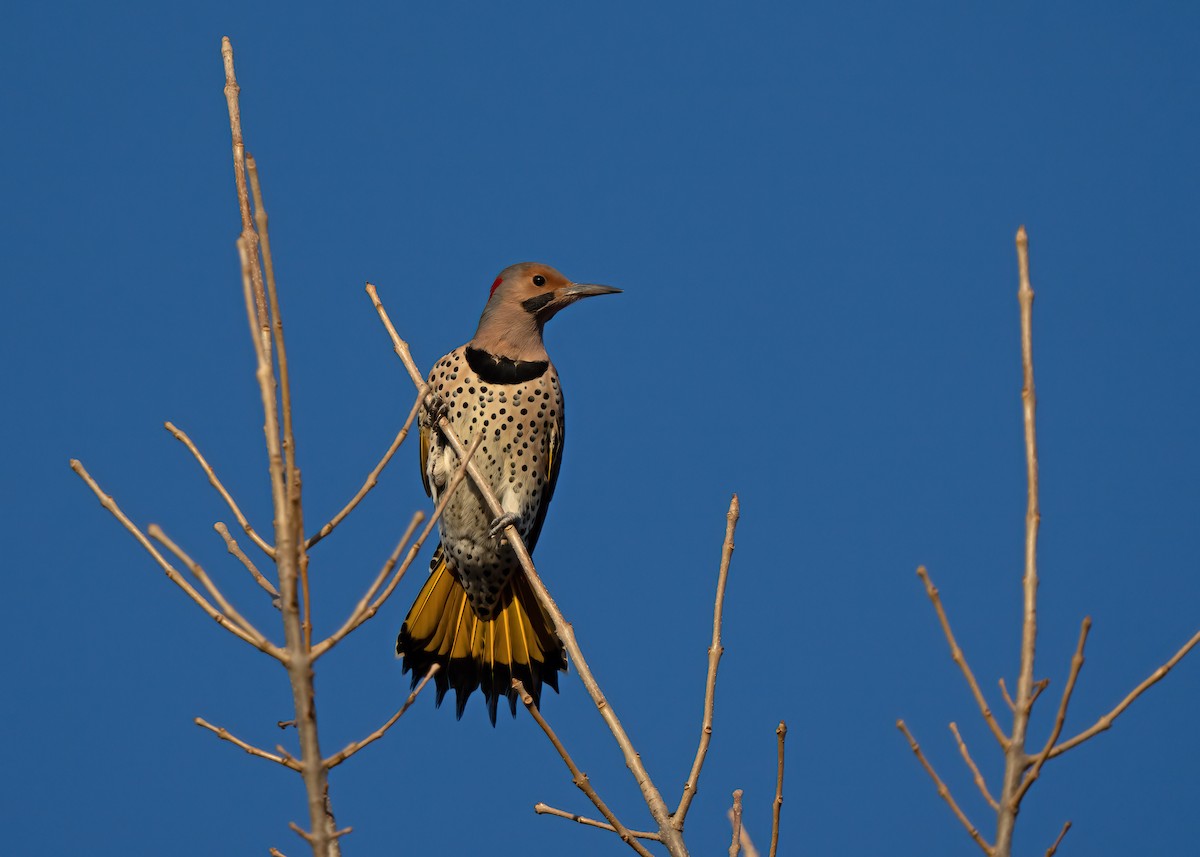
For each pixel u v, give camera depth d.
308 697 6.58
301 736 6.57
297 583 6.62
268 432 6.73
